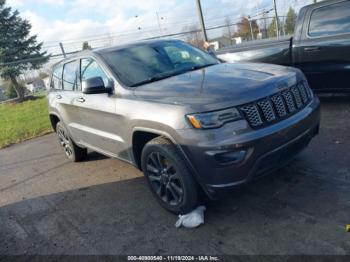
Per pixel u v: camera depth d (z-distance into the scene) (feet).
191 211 10.48
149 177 11.41
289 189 11.27
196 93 9.78
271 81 9.98
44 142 25.23
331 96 21.29
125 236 10.53
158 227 10.64
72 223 12.01
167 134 9.81
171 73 12.66
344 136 14.84
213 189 9.43
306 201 10.43
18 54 75.25
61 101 16.62
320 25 18.19
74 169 17.56
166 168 10.61
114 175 15.61
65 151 19.17
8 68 73.77
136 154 12.02
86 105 13.87
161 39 15.58
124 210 12.17
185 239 9.77
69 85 16.15
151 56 13.61
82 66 14.74
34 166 19.58
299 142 10.35
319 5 18.20
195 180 9.85
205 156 9.04
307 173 12.10
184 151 9.44
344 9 17.30
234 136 8.87
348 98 20.34
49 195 14.89
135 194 13.25
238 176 9.08
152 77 12.37
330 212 9.68
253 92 9.41
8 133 30.09
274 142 9.29
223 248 9.06
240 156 8.91
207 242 9.44
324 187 11.01
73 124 16.15
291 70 11.28
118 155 13.23
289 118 9.87
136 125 10.91
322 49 18.03
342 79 17.95
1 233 12.27
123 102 11.58
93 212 12.51
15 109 50.11
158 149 10.27
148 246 9.80
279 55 20.06
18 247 11.12
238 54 21.67
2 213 13.98
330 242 8.50
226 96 9.21
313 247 8.44
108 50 13.98
